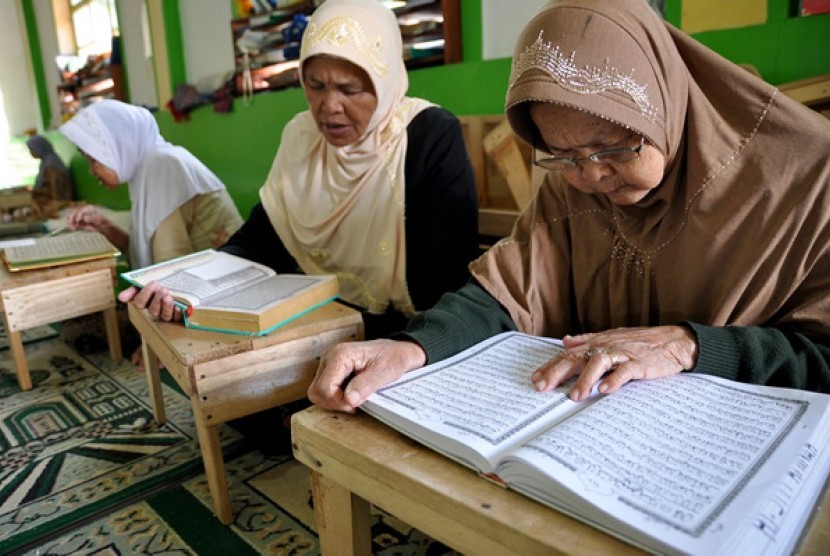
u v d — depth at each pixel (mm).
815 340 811
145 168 2244
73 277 2051
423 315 891
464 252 1485
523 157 1772
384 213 1524
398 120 1548
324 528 755
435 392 699
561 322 1059
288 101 2912
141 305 1277
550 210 1058
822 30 1288
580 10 768
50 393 1986
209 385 1135
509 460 528
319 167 1638
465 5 2027
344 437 651
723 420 599
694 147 850
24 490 1412
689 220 876
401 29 2256
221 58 3334
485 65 2004
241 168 3373
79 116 2234
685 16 1506
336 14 1424
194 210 2297
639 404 630
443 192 1488
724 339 746
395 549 1165
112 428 1718
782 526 453
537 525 487
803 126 810
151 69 3992
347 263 1617
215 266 1459
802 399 631
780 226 813
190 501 1344
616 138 785
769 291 840
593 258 1009
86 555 1178
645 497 477
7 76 5887
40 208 4492
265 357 1180
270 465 1492
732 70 843
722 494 479
